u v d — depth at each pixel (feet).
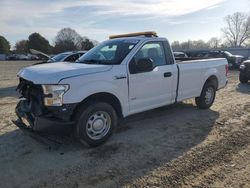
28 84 13.94
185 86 19.53
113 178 11.23
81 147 14.35
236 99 26.99
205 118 19.89
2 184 10.78
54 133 12.90
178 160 12.81
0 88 36.65
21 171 11.82
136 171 11.78
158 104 17.49
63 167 12.18
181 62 19.33
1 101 26.66
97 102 13.94
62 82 12.50
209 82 22.26
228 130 17.13
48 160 12.87
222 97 28.12
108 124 14.61
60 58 36.32
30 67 14.94
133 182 10.89
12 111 22.18
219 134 16.40
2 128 17.54
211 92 22.70
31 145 14.64
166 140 15.42
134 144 14.83
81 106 13.46
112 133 14.89
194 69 20.08
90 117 13.73
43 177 11.32
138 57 15.87
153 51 17.04
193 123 18.65
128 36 18.99
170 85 18.07
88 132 13.80
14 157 13.19
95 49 17.67
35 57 200.85
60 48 261.03
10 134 16.38
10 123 18.63
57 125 12.64
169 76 17.80
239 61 67.00
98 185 10.72
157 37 17.49
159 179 11.09
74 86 12.82
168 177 11.23
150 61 15.10
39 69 13.96
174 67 18.25
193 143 14.96
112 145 14.66
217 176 11.29
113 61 15.24
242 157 13.09
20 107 14.96
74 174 11.56
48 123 12.53
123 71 14.90
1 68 86.43
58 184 10.80
